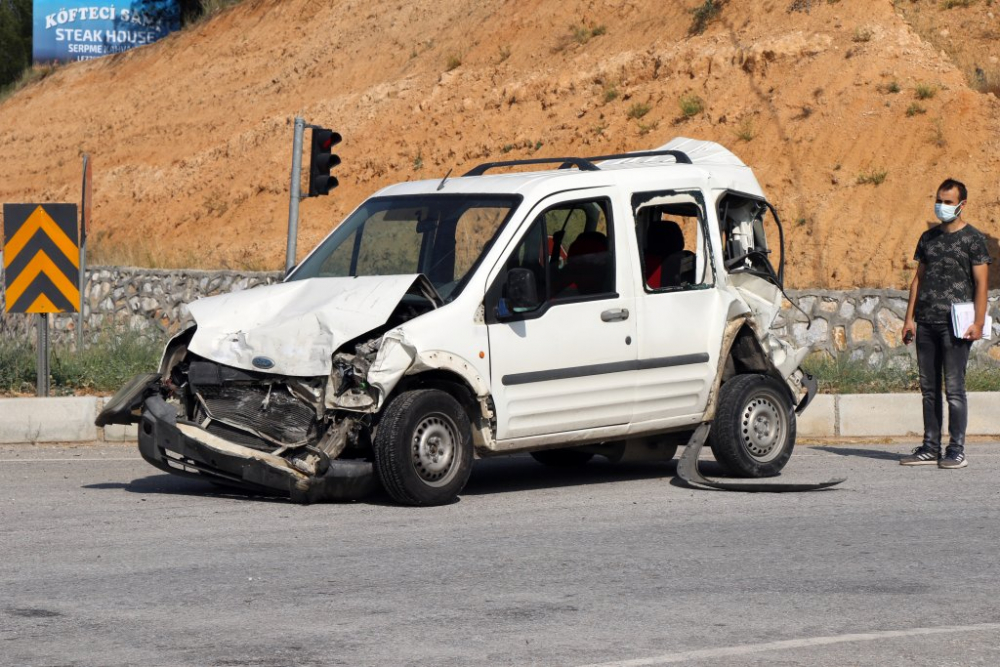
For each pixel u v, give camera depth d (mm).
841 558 7387
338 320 8789
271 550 7527
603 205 9883
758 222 11117
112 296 21656
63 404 12547
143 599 6379
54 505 9062
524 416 9289
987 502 9328
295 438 8797
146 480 10305
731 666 5320
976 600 6438
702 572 7016
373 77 34656
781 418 10656
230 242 30047
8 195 42062
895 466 11281
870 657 5465
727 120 23469
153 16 51531
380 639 5680
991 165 20219
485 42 31578
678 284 10250
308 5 41688
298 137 15898
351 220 10352
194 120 39281
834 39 23781
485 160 27266
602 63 27281
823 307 16094
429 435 8898
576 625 5926
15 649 5520
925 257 11211
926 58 22766
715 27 26172
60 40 52562
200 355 8992
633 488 10102
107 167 39562
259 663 5324
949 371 11094
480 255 9289
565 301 9508
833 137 21812
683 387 10117
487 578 6848
